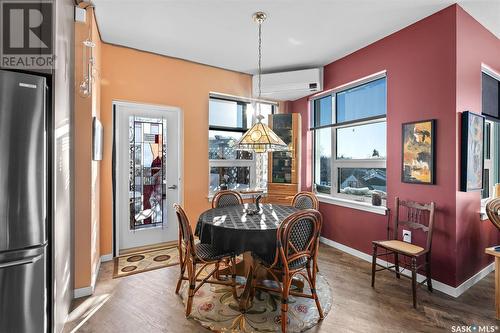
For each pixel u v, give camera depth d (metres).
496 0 2.28
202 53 3.48
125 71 3.28
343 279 2.69
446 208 2.41
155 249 3.51
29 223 1.53
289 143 4.12
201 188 3.86
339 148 3.84
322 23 2.70
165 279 2.67
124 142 3.40
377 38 3.02
